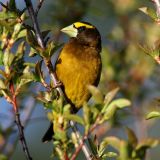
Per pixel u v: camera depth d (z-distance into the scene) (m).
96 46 12.31
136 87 13.83
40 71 9.30
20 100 11.65
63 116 8.36
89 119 7.82
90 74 11.78
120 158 7.24
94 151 8.85
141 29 14.19
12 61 9.38
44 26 13.22
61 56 11.68
